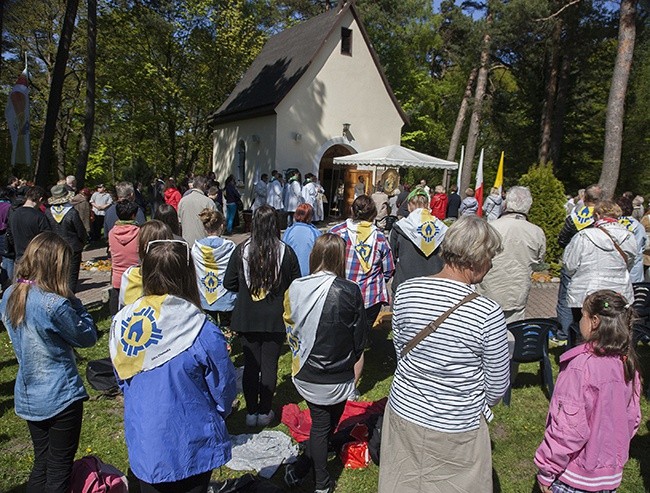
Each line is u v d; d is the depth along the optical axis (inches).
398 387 93.7
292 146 784.9
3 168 961.5
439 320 86.4
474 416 88.2
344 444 147.6
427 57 1379.2
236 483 124.1
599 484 92.5
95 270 405.4
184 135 1139.3
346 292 121.5
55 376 106.2
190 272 93.7
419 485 89.7
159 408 86.3
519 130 1037.8
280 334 157.5
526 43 821.2
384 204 588.7
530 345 186.7
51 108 533.6
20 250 250.5
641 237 249.9
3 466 143.0
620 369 93.4
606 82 986.1
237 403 176.6
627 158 1019.9
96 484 111.3
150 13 932.0
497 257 176.7
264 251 149.3
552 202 450.9
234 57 1027.9
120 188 219.1
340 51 808.3
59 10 952.9
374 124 854.5
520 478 143.6
